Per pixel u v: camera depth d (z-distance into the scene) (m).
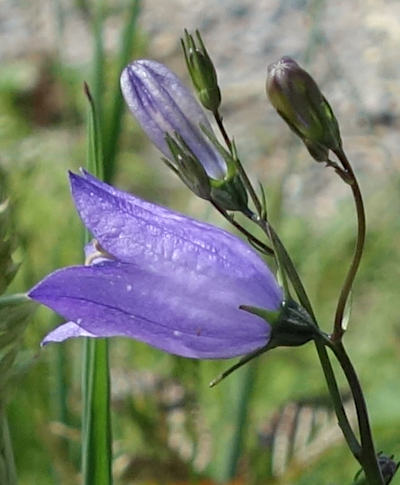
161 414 0.27
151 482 0.27
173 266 0.19
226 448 0.27
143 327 0.19
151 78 0.21
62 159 0.41
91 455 0.22
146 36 0.45
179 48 0.64
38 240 0.35
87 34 0.62
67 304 0.19
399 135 0.53
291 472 0.27
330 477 0.28
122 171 0.47
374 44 0.61
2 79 0.50
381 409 0.29
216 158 0.21
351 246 0.39
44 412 0.28
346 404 0.31
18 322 0.20
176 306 0.19
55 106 0.49
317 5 0.30
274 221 0.31
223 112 0.58
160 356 0.30
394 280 0.38
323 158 0.20
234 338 0.19
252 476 0.27
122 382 0.28
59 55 0.36
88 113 0.22
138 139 0.48
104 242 0.19
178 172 0.20
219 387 0.29
